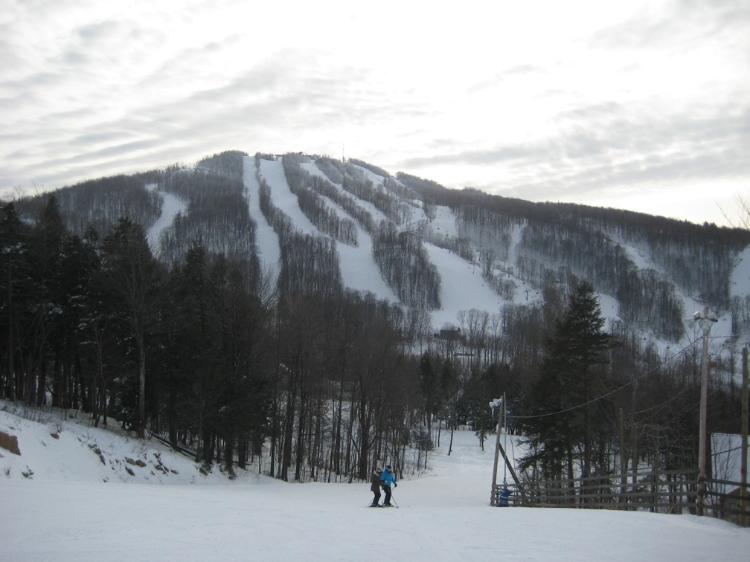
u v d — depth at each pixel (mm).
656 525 18547
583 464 44969
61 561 11023
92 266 46906
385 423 62594
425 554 13242
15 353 50406
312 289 146375
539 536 16125
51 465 28203
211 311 43531
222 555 12180
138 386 45531
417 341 174375
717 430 41219
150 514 17391
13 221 44031
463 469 84062
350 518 19938
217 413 42562
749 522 19656
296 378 50594
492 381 109312
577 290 43062
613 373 51969
